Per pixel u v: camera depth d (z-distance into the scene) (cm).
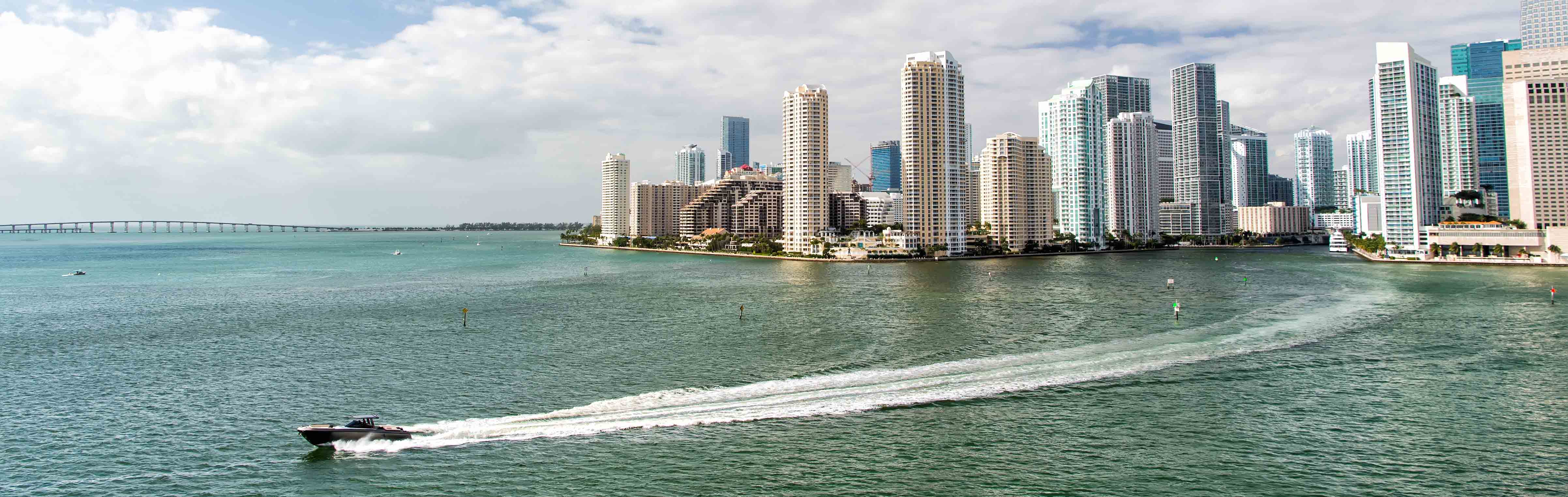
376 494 7669
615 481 7900
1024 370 12038
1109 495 7606
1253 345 14050
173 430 9550
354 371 12588
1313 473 8081
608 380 11812
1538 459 8375
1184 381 11369
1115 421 9575
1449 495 7556
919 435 9100
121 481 8006
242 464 8412
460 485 7838
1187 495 7606
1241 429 9325
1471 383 11331
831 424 9488
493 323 17750
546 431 9212
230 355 14025
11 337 16088
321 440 8856
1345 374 11825
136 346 15000
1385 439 8975
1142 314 18600
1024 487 7788
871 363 12794
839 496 7606
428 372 12444
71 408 10500
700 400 10488
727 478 7975
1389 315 18100
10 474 8188
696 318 18550
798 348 14262
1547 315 18125
